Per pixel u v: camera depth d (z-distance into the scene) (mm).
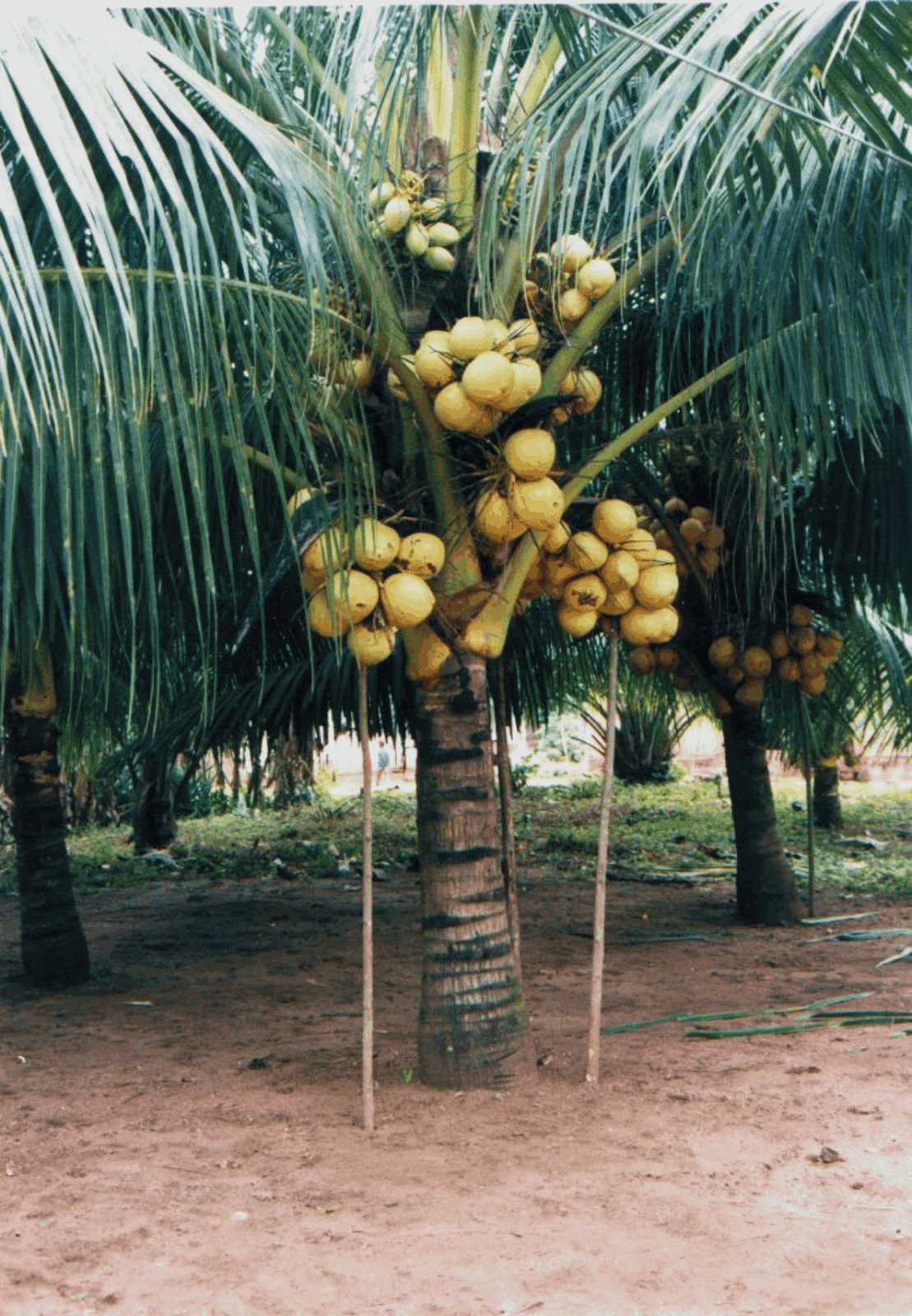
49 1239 3623
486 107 5371
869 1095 4738
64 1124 4699
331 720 9711
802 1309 3092
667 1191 3873
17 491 4223
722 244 4879
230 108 3697
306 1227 3666
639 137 3756
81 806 16891
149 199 3188
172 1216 3770
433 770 5109
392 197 4648
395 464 4922
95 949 8727
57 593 4355
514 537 4727
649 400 7293
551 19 4668
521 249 4152
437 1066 5039
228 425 3826
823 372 5195
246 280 3756
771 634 8422
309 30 5418
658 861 13148
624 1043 5652
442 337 4309
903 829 15930
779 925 8945
